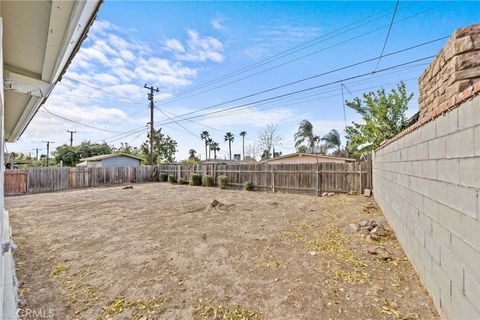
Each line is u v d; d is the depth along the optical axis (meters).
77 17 1.26
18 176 11.89
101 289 2.73
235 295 2.55
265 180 11.47
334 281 2.76
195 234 4.62
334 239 4.17
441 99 2.26
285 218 5.78
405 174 3.29
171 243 4.16
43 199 9.45
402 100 9.13
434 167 2.16
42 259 3.57
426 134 2.38
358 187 8.89
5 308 1.99
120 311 2.33
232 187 12.84
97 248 3.99
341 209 6.57
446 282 1.92
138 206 7.63
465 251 1.61
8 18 1.38
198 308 2.35
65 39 1.54
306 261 3.32
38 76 2.25
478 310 1.46
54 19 1.32
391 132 9.06
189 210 6.86
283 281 2.81
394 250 3.57
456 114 1.71
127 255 3.67
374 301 2.35
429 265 2.34
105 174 15.56
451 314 1.83
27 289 2.75
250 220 5.64
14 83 2.16
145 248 3.94
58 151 29.69
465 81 1.86
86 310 2.36
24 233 4.87
